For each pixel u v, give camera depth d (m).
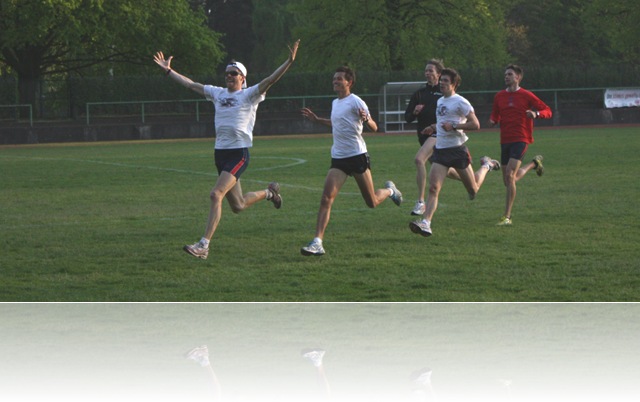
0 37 81.94
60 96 83.44
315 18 101.69
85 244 20.80
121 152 59.88
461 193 30.31
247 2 148.62
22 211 27.25
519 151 23.05
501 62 105.56
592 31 127.75
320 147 61.25
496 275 16.66
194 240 21.20
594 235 20.88
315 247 18.05
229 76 18.70
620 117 91.44
